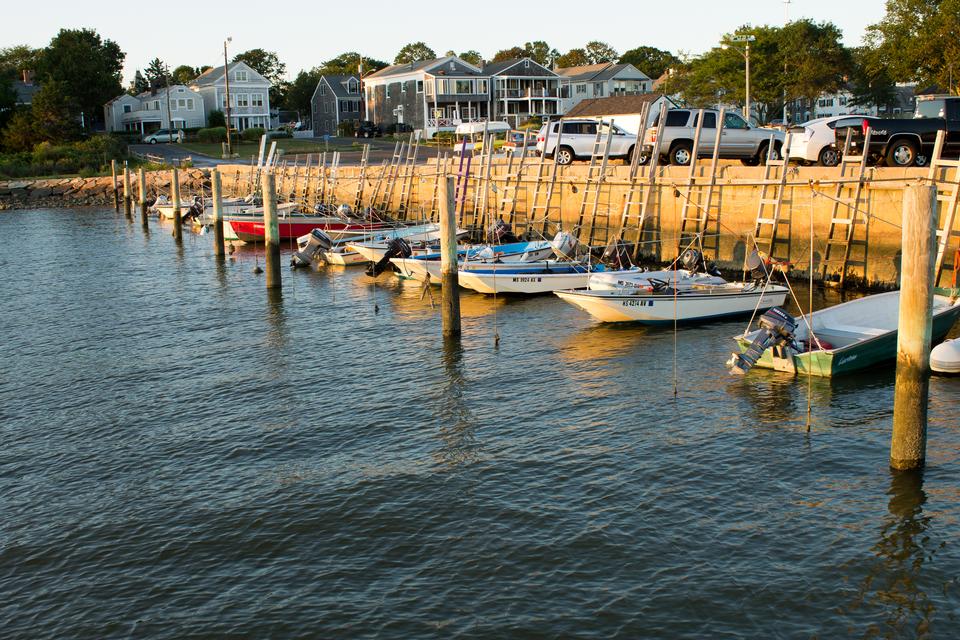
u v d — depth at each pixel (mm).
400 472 16109
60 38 136125
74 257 45594
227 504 15156
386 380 21734
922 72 77188
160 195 75750
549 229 42250
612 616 11531
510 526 13938
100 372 23344
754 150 39000
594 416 18609
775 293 26906
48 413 20234
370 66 171875
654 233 36594
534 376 21594
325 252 39312
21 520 14938
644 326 26125
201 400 20750
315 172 65688
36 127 104688
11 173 91500
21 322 29828
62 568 13367
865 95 98562
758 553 12852
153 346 25953
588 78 116500
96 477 16578
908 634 10961
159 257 44750
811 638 10961
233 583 12750
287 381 21953
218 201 42531
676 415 18422
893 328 22406
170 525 14516
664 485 15125
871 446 16359
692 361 22297
